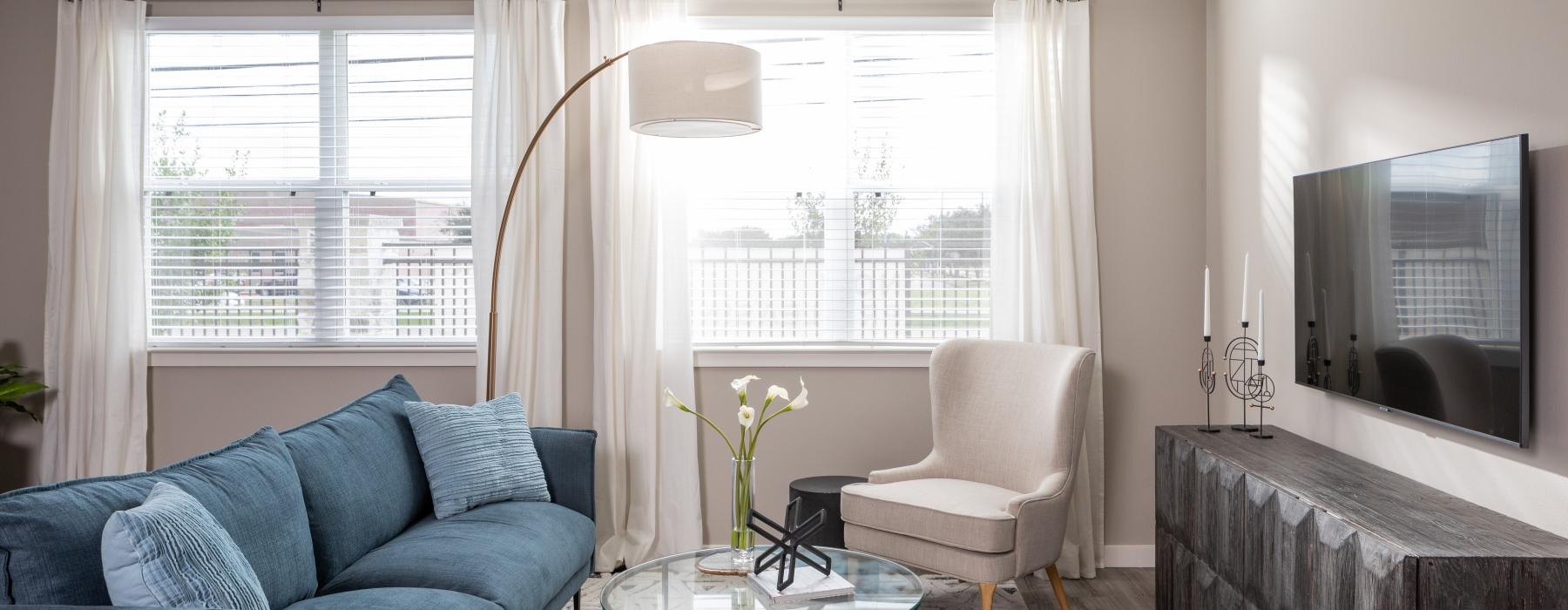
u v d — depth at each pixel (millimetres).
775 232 4316
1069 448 3449
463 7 4215
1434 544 2029
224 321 4332
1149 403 4215
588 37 4180
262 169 4328
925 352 4211
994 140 4215
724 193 4301
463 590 2525
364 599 2332
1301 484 2619
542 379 4102
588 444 3486
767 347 4270
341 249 4328
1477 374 2320
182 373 4230
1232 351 3986
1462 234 2371
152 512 1833
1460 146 2375
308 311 4332
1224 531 2945
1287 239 3449
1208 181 4176
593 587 3910
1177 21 4184
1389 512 2311
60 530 1871
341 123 4312
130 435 4121
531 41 4078
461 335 4340
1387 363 2703
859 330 4332
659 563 2871
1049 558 3332
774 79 4281
